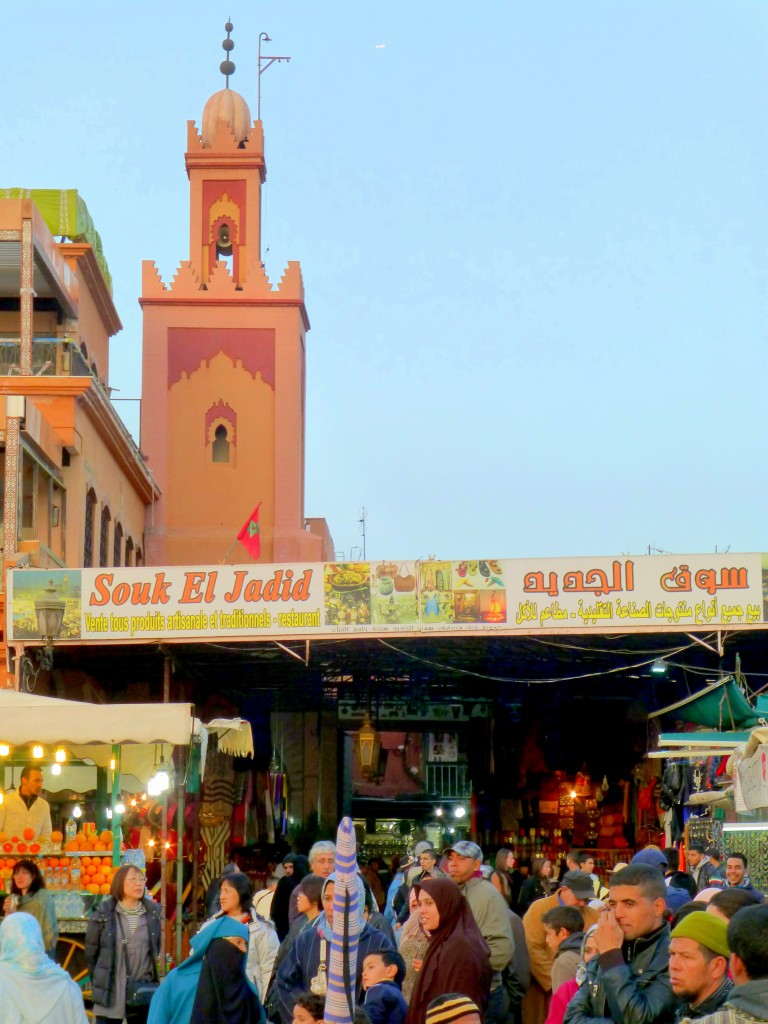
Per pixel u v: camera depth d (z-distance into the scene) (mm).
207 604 24453
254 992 8805
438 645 26703
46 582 24484
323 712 37312
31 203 29453
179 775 16797
